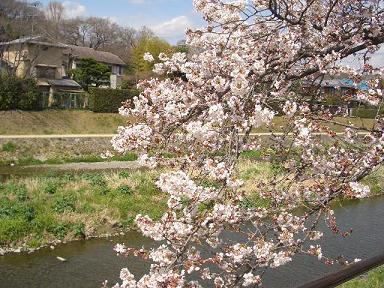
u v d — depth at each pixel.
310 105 5.38
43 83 42.91
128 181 17.19
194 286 3.79
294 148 5.26
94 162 27.66
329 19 5.45
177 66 5.13
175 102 4.51
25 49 40.25
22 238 12.45
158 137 4.39
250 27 5.17
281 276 10.11
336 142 5.07
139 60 50.72
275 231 4.72
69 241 12.74
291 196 5.20
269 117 3.65
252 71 4.25
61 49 45.38
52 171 23.95
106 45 75.69
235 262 4.01
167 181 3.61
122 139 4.44
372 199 18.31
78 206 14.52
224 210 3.75
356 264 3.11
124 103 4.90
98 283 10.13
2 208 13.55
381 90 4.76
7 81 32.78
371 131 4.82
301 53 5.04
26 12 39.09
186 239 3.76
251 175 12.00
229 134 3.82
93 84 47.09
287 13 4.84
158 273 3.59
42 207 14.09
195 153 4.10
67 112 35.53
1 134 30.31
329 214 4.88
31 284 9.98
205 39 5.24
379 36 5.25
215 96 4.25
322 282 2.74
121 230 13.79
